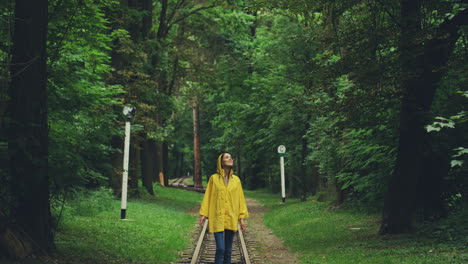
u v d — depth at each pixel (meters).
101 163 9.95
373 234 11.45
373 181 12.51
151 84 22.03
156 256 9.12
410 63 9.88
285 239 12.88
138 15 20.88
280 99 24.64
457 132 10.41
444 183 11.12
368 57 10.16
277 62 24.81
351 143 12.33
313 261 8.72
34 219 7.50
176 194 31.95
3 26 8.29
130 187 24.20
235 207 6.82
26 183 7.26
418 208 11.04
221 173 6.87
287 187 41.53
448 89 11.09
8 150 6.99
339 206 17.92
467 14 9.49
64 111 10.41
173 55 24.77
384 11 10.74
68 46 11.14
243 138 33.66
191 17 28.08
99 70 13.22
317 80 10.87
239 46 31.72
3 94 7.05
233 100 31.81
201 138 54.44
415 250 8.34
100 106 11.18
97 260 8.09
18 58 7.50
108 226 12.60
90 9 10.76
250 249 10.77
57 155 8.38
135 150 24.56
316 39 10.72
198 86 27.53
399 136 10.84
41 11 7.71
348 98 10.02
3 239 6.81
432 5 9.88
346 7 10.56
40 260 7.05
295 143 27.14
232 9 26.41
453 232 9.10
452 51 10.20
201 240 11.06
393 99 10.48
